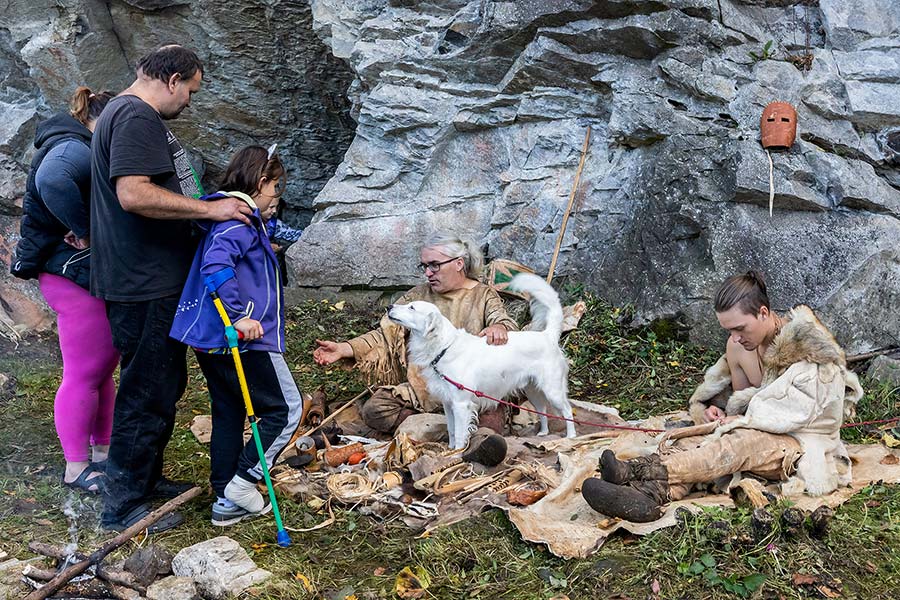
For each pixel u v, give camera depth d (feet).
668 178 21.01
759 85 20.75
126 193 11.41
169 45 12.33
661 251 21.01
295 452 14.64
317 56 27.63
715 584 10.39
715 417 13.61
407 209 24.86
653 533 11.32
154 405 12.50
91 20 26.27
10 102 27.40
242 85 28.35
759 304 12.50
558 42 22.31
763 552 10.89
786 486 12.30
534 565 11.09
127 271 12.00
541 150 23.61
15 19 26.27
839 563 10.84
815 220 19.85
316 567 11.33
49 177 12.87
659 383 19.13
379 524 12.32
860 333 19.07
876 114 20.34
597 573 10.73
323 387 19.04
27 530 12.60
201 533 12.35
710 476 12.12
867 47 21.12
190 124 29.53
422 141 24.43
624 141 22.31
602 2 21.24
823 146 20.49
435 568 11.10
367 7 25.26
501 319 15.92
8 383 19.21
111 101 12.02
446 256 15.96
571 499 12.56
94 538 12.34
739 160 20.04
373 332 16.02
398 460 13.96
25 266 13.47
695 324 20.21
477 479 13.10
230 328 11.60
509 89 23.45
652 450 13.60
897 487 12.79
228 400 12.68
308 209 31.07
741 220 20.08
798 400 12.30
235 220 11.96
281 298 12.69
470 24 23.39
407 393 16.07
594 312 21.84
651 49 21.61
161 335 12.24
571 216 23.00
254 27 26.84
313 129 29.68
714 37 21.15
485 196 24.38
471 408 14.65
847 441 15.33
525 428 16.46
